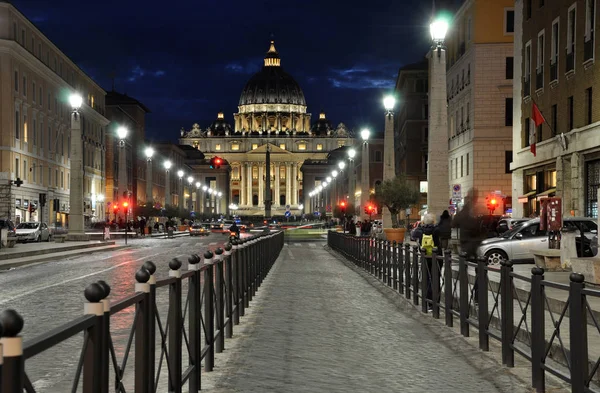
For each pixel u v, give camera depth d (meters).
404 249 18.17
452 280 13.01
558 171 36.78
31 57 66.94
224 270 11.66
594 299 6.38
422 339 11.70
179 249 47.00
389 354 10.35
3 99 62.44
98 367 4.00
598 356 6.62
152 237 77.88
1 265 27.84
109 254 40.00
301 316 14.58
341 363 9.66
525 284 8.58
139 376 5.21
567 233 19.45
